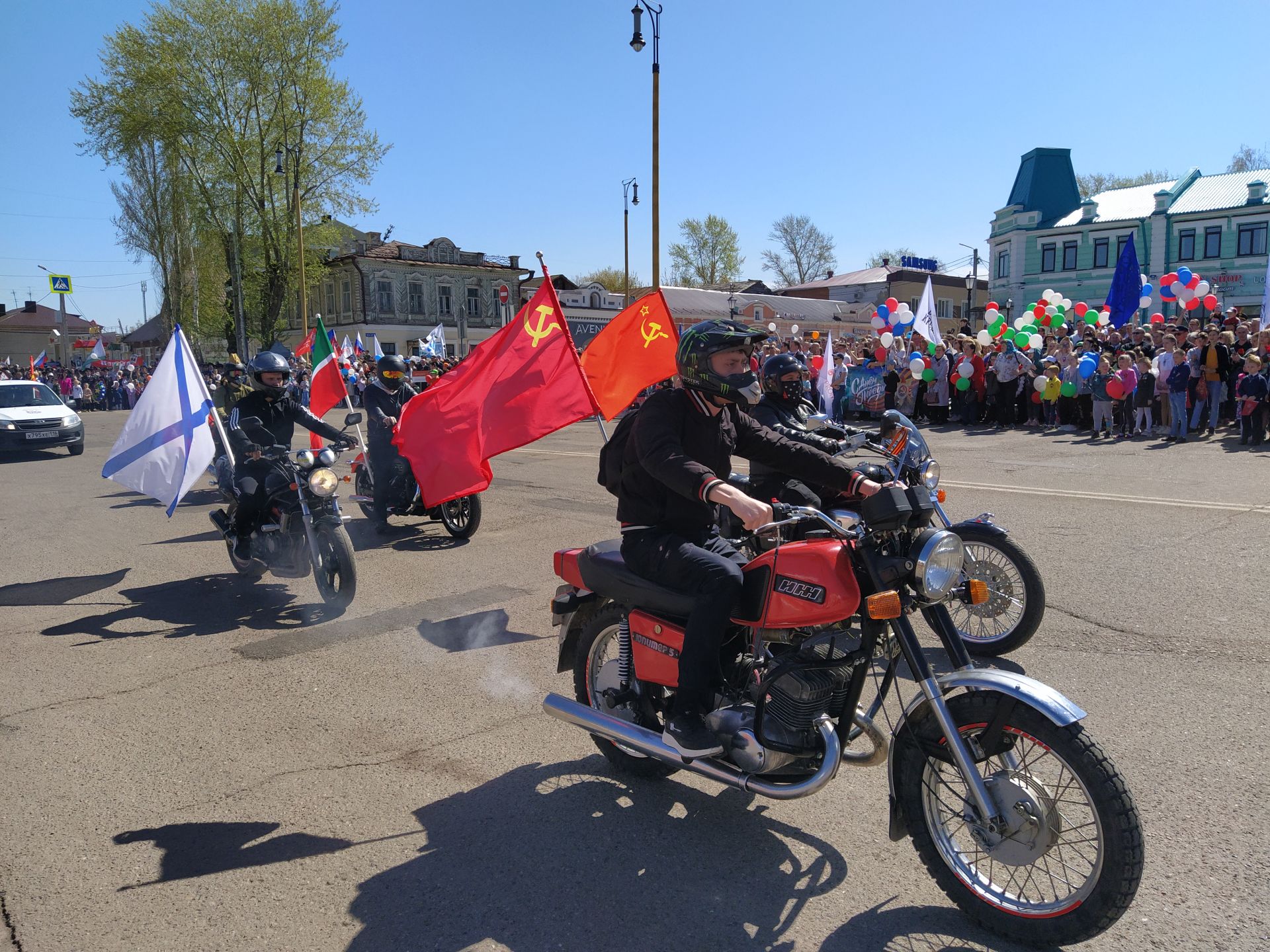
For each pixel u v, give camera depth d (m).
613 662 3.67
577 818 3.33
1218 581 5.90
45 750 4.04
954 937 2.57
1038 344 16.88
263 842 3.21
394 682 4.81
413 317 50.91
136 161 44.38
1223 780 3.37
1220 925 2.55
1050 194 45.06
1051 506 8.57
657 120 18.20
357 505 10.91
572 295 43.47
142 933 2.69
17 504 11.72
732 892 2.82
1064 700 2.45
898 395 18.88
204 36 36.91
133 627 5.94
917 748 2.72
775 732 2.83
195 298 46.91
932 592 2.61
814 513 2.84
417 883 2.92
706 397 3.20
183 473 6.72
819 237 71.06
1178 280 18.36
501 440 6.30
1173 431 13.67
